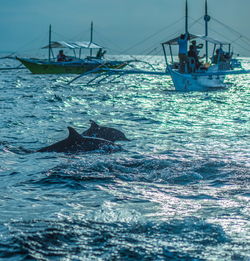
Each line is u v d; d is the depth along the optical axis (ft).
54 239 26.50
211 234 27.27
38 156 53.31
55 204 34.60
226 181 41.34
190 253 24.54
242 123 86.12
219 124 85.10
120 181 41.50
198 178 42.42
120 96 155.53
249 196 36.45
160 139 67.51
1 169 47.09
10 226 28.91
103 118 95.20
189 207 33.53
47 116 97.35
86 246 25.48
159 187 39.58
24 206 34.06
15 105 120.37
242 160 50.70
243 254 24.40
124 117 96.99
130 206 33.96
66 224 29.25
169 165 47.34
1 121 86.43
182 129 78.79
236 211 32.30
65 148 55.77
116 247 25.34
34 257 24.07
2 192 38.29
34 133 73.26
